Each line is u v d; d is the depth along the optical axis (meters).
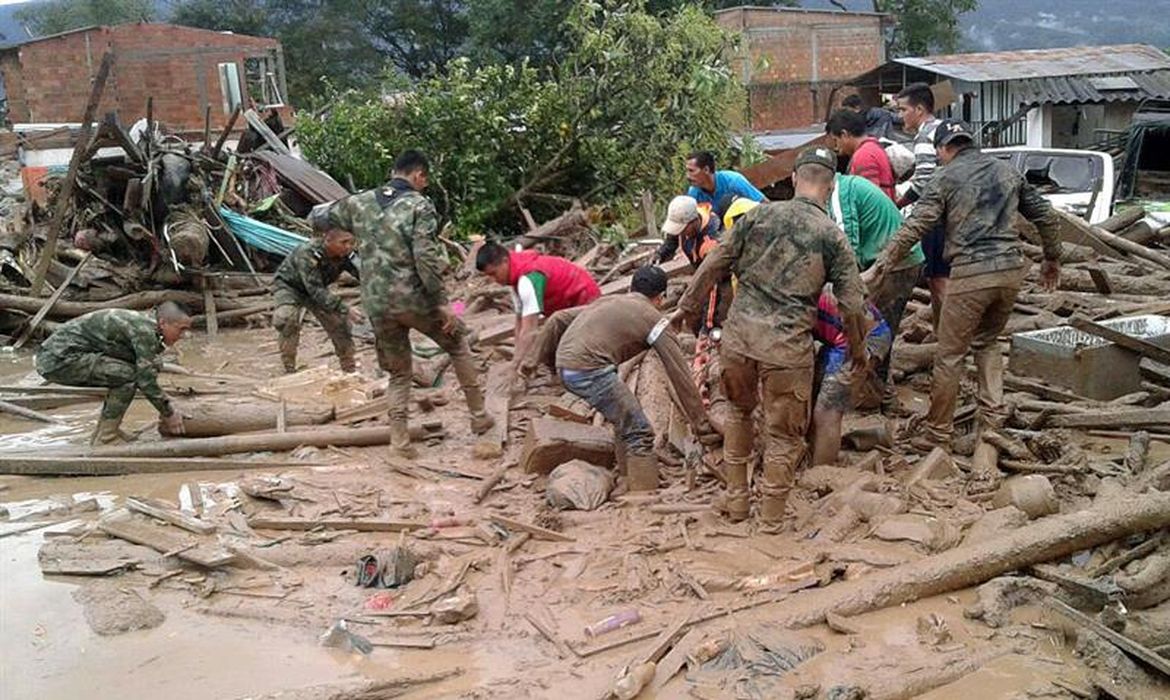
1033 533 4.79
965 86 24.16
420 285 6.43
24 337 10.91
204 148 12.88
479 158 14.41
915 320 8.17
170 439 7.14
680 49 14.22
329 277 8.66
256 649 4.47
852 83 25.81
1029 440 6.10
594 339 5.73
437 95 14.73
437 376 8.27
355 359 9.40
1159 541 5.00
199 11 38.25
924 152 7.53
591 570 5.03
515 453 6.73
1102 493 5.41
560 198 14.97
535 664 4.28
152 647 4.51
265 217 12.91
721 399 6.71
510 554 5.21
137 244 11.96
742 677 4.11
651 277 5.96
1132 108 25.14
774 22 29.19
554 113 14.61
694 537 5.30
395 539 5.49
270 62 26.03
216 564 5.16
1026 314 8.62
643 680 4.05
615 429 5.92
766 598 4.68
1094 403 6.79
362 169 14.68
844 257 4.93
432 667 4.28
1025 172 13.48
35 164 18.75
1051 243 6.02
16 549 5.52
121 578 5.16
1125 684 4.03
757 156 14.77
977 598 4.64
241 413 7.29
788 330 4.94
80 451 6.79
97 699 4.11
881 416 6.71
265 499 6.05
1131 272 9.64
